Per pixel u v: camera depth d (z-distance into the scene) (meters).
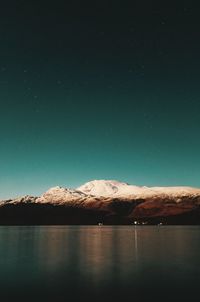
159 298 31.17
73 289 35.50
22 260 61.56
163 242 109.69
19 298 31.39
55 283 39.22
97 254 71.50
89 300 30.47
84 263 57.06
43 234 177.75
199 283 38.72
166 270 48.81
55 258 64.56
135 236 153.75
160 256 67.19
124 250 80.81
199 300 30.41
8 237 144.50
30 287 36.75
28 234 177.75
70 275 44.88
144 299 30.78
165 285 37.53
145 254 71.12
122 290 34.88
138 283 38.81
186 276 43.66
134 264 55.59
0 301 30.17
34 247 89.81
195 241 113.88
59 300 30.56
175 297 31.62
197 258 63.50
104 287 36.50
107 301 30.12
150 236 153.12
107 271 48.16
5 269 50.62
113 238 136.12
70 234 178.25
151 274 45.31
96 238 136.38
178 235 162.38
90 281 40.28
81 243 106.31
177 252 75.00
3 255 69.81
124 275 44.66
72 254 71.62
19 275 45.09
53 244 101.38
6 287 36.94
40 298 31.38
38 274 45.72
